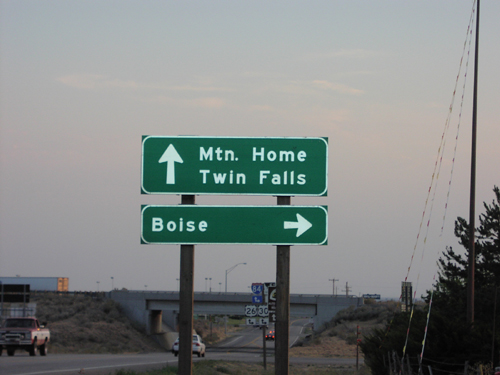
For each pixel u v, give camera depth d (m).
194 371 29.11
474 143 24.73
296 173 15.29
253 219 15.09
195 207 15.16
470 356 20.86
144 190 15.23
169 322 106.12
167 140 15.38
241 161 15.34
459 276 37.06
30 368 26.69
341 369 39.06
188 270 15.04
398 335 25.08
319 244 14.99
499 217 36.97
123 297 94.06
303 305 90.44
